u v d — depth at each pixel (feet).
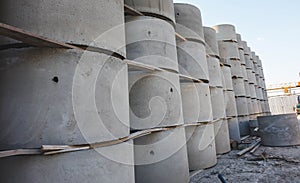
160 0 16.11
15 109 7.82
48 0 8.27
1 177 7.72
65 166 7.74
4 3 8.44
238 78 41.42
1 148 7.65
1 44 8.20
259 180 15.74
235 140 31.32
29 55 8.07
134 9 14.42
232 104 34.71
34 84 7.89
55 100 7.91
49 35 8.04
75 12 8.66
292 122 27.73
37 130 7.63
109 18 9.77
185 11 22.22
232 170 19.06
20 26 8.06
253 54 61.72
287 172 17.03
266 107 68.59
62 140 7.77
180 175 14.99
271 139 28.35
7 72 8.11
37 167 7.48
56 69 8.09
